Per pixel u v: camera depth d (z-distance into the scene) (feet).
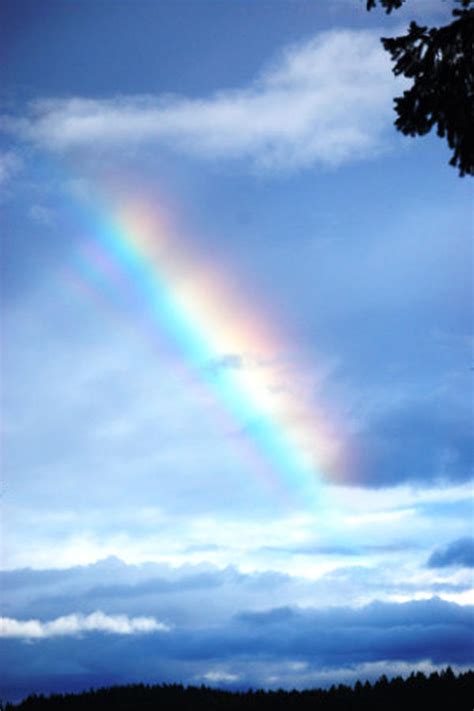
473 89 30.86
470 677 371.15
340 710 400.26
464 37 30.86
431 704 357.61
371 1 32.35
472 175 31.42
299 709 394.93
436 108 31.40
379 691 385.70
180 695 427.33
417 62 31.50
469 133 31.14
